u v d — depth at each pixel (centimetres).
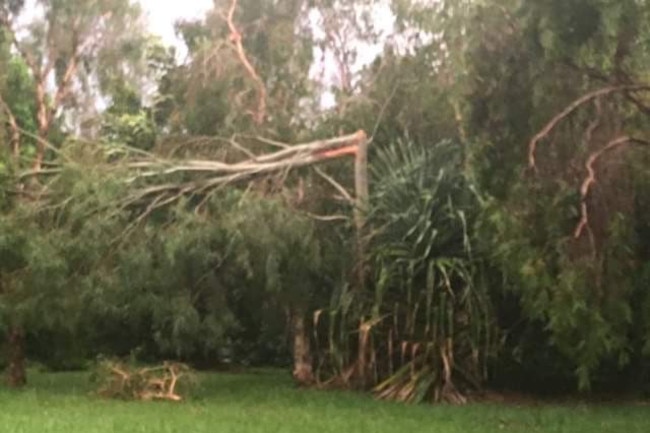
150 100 2239
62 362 2352
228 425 1338
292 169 1842
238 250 1670
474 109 1105
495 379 1820
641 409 1620
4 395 1748
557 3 1011
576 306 1014
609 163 1077
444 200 1641
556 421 1434
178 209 1688
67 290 1664
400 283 1662
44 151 1952
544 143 1081
